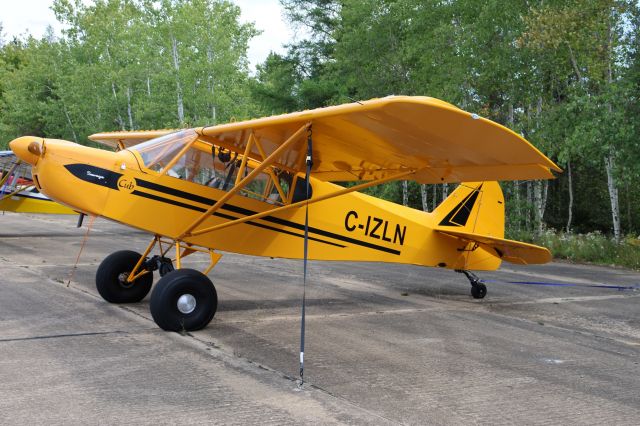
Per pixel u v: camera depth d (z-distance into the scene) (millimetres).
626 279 11422
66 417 3547
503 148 5531
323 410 3826
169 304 5742
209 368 4656
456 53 20172
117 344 5277
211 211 6387
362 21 23812
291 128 5930
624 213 26656
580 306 8320
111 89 31766
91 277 9148
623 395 4379
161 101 26406
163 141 6617
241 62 30453
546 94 19500
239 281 9562
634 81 15008
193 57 26094
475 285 8719
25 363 4609
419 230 8336
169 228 6488
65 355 4871
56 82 36062
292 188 7172
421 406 3982
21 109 39031
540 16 16797
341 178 7703
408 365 4977
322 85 30969
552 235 16891
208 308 5961
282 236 7184
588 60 17109
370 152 6371
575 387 4535
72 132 35062
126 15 32000
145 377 4367
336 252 7605
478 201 8875
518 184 20062
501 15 18953
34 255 11898
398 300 8367
